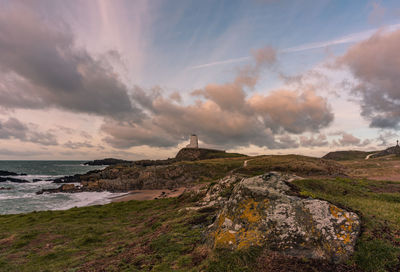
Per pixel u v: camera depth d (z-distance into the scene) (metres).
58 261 14.29
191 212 20.17
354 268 7.82
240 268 8.30
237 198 11.78
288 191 12.88
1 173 130.38
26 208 48.78
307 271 7.82
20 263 14.45
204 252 10.22
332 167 70.44
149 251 12.39
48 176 128.75
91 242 18.27
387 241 8.78
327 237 8.99
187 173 87.62
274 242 9.10
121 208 34.56
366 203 14.02
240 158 124.75
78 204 52.78
